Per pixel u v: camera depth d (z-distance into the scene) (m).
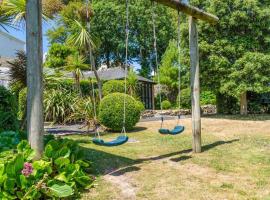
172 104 28.67
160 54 40.31
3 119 6.12
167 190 4.40
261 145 7.82
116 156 6.62
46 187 3.78
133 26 39.12
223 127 12.18
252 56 15.05
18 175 3.65
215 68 15.70
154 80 30.62
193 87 7.10
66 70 15.62
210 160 6.22
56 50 29.23
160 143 8.49
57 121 13.63
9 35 25.92
